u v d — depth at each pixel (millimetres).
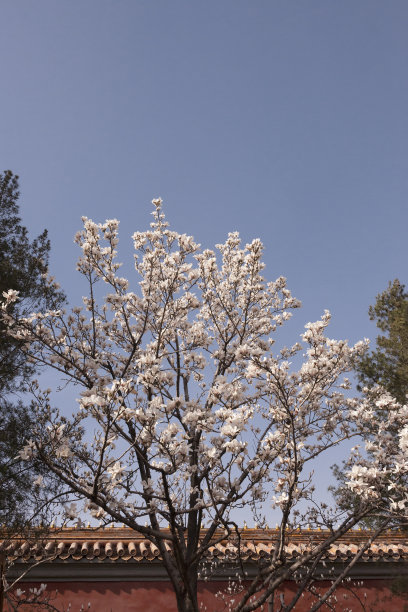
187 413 7109
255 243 10461
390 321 16250
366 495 6996
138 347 9742
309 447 9188
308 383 8969
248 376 8055
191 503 8578
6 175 13867
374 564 12305
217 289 10711
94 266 9492
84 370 9039
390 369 14844
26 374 11922
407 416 7840
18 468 10805
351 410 8883
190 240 9648
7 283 11953
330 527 8664
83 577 11555
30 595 11117
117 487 7363
